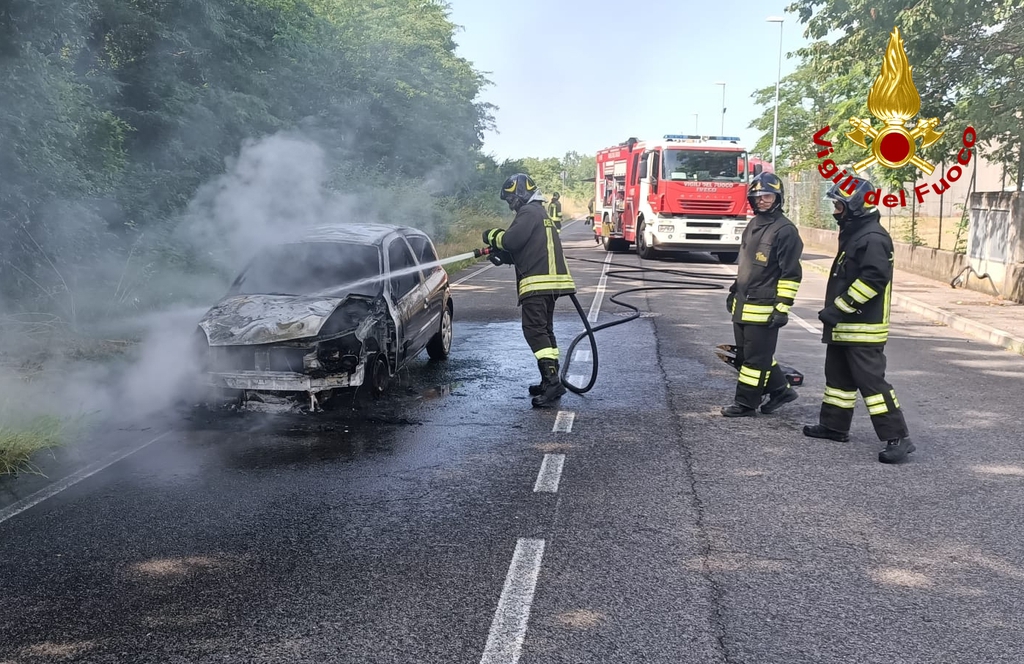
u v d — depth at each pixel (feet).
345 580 13.25
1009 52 48.29
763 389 23.40
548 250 24.71
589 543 14.69
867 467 19.06
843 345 20.20
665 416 23.47
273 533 15.15
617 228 86.33
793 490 17.47
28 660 10.96
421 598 12.63
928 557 14.20
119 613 12.21
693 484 17.80
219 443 20.68
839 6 51.21
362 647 11.25
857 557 14.19
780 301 22.31
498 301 48.98
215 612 12.23
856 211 19.51
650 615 12.13
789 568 13.73
